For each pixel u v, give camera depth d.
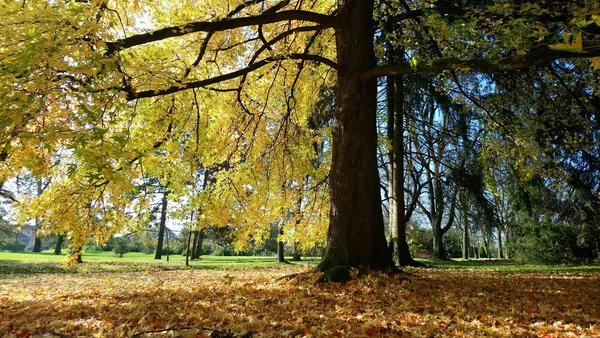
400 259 14.05
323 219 10.45
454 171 15.38
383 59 13.17
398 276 6.80
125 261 22.83
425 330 4.04
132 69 5.95
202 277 11.33
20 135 3.62
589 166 14.55
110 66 4.59
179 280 10.38
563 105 10.23
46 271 14.42
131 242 38.94
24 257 24.53
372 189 7.27
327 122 15.61
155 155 8.16
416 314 4.79
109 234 7.85
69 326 4.29
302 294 5.96
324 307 5.18
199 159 9.41
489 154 12.91
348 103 7.51
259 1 8.38
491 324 4.39
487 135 13.15
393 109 15.18
